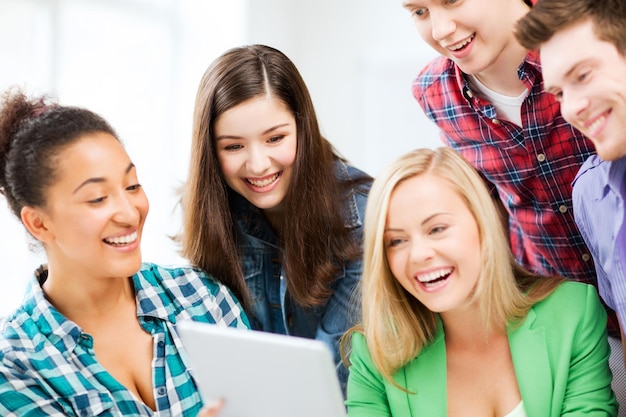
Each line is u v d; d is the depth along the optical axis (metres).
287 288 1.79
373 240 1.43
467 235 1.38
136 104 3.30
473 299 1.41
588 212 1.38
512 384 1.44
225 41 3.65
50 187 1.31
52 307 1.39
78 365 1.38
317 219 1.74
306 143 1.72
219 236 1.72
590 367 1.41
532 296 1.45
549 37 1.17
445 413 1.43
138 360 1.45
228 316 1.62
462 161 1.43
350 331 1.55
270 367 1.17
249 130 1.64
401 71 3.83
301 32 4.09
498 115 1.81
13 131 1.36
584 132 1.18
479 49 1.63
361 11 3.94
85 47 3.07
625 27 1.11
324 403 1.16
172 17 3.46
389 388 1.46
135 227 1.36
